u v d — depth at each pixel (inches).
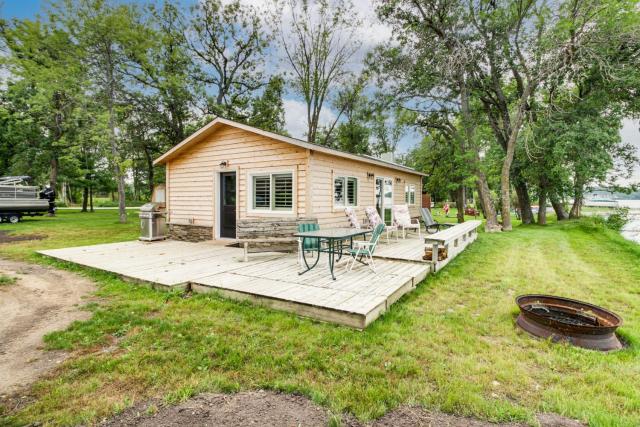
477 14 499.5
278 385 91.0
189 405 83.4
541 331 123.5
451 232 262.5
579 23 417.7
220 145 347.3
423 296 176.4
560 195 609.3
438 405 83.1
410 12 532.7
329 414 80.0
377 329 129.0
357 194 378.9
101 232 467.8
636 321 140.7
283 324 133.6
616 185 587.5
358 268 215.8
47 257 271.1
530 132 487.8
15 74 564.7
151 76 633.6
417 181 607.5
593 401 84.5
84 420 77.5
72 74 566.6
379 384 92.2
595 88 506.9
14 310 153.3
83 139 619.2
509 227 508.7
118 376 96.1
